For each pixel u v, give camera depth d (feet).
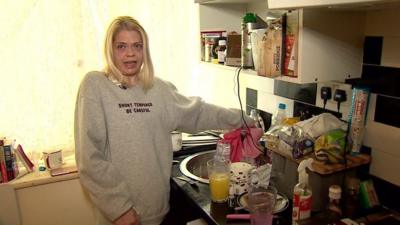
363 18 4.09
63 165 6.68
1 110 6.24
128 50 4.73
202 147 6.23
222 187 4.17
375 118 4.07
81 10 6.40
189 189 4.61
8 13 5.97
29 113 6.40
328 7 3.23
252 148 5.12
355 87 4.12
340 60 4.10
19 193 6.27
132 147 4.73
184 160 5.70
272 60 4.32
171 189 5.21
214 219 3.82
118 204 4.53
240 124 5.60
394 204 3.97
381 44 3.94
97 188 4.55
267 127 5.99
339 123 4.19
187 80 7.47
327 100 4.60
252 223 3.62
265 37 4.40
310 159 3.97
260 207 3.64
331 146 3.94
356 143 4.13
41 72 6.31
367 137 4.19
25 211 6.40
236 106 7.01
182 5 7.05
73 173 6.51
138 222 4.77
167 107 5.06
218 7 6.20
